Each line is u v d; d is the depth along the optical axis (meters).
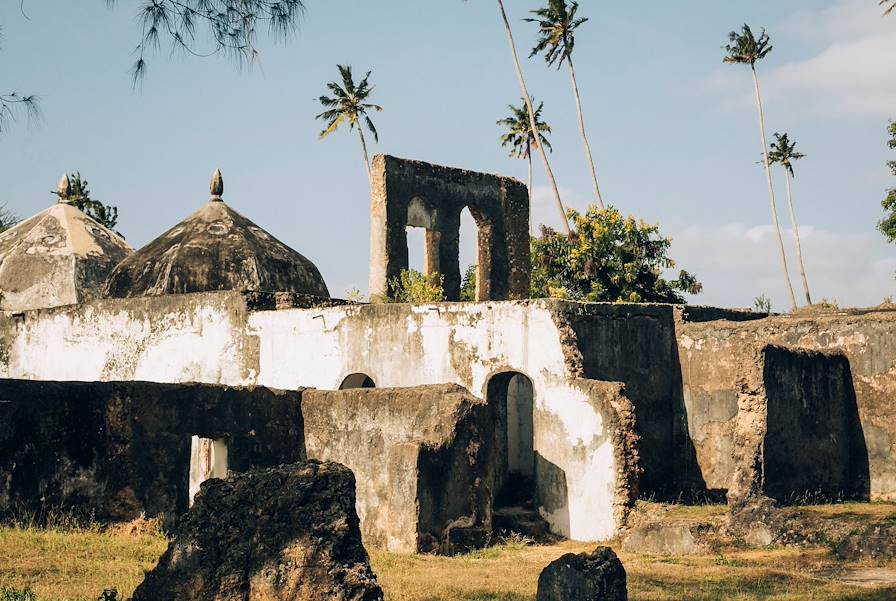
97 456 17.27
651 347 23.02
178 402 18.44
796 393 20.34
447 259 27.52
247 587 10.35
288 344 23.66
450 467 18.23
